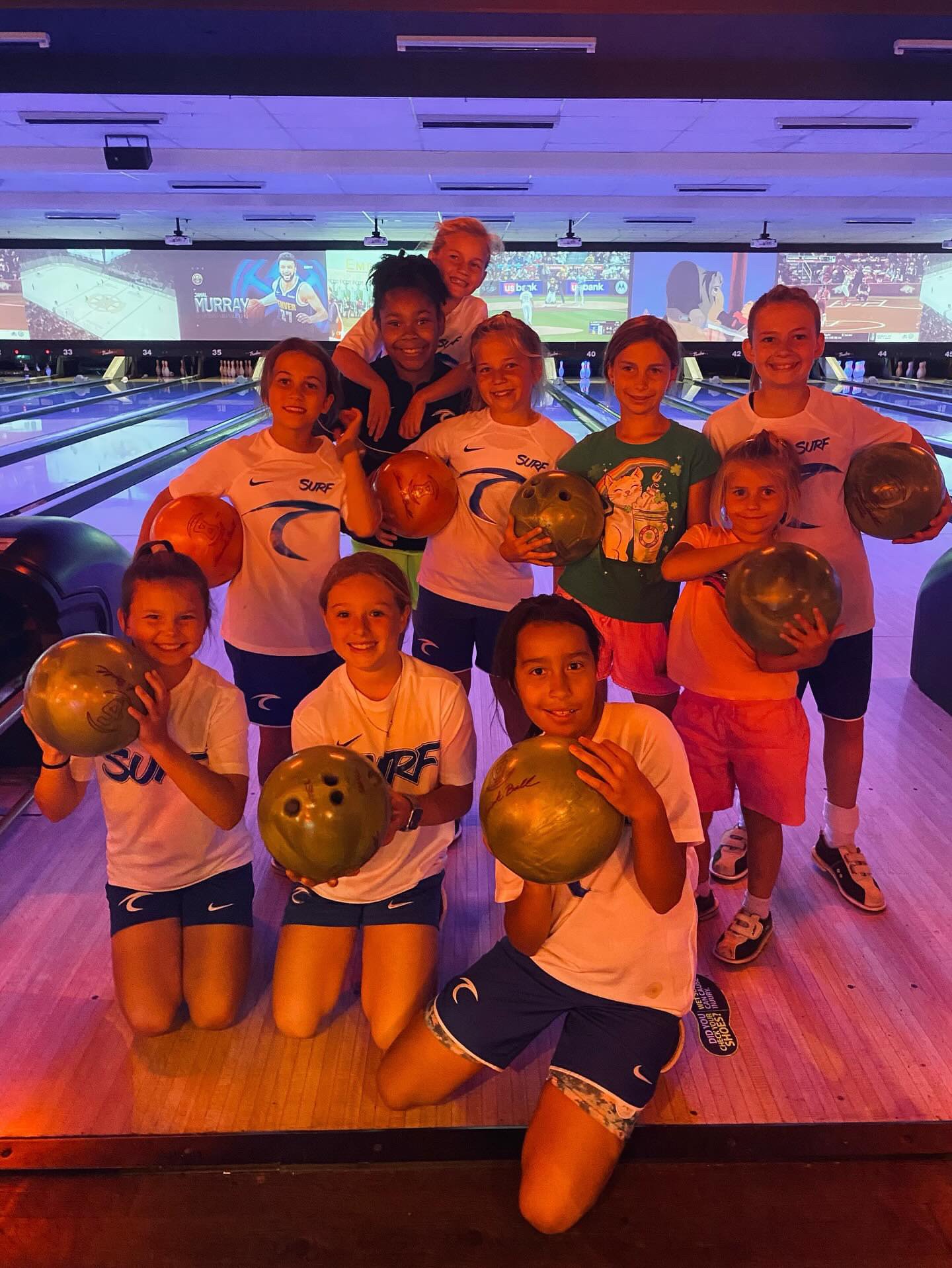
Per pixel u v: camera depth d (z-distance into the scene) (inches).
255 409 423.5
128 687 50.2
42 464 271.3
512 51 79.7
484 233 91.0
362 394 85.4
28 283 560.1
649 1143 51.6
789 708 62.9
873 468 64.5
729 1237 47.0
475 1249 46.4
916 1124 52.3
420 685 59.9
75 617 89.4
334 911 61.1
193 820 61.0
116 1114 53.6
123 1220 48.0
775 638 56.3
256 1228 47.5
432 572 79.0
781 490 61.4
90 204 354.0
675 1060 52.2
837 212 372.5
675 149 266.4
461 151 272.8
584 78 85.0
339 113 218.5
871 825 84.1
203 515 65.8
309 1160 50.8
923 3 72.4
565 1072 49.8
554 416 390.0
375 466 85.2
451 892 75.6
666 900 47.8
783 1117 53.5
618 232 475.5
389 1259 46.0
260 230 465.1
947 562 107.3
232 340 566.9
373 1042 59.6
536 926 50.1
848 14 72.6
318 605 73.8
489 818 42.5
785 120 223.3
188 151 272.1
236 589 73.9
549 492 66.0
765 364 65.7
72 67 82.2
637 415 67.9
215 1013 59.7
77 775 60.5
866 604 69.3
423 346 79.3
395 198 350.9
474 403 79.9
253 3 72.3
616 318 553.0
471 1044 52.2
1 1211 48.4
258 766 80.8
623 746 50.9
